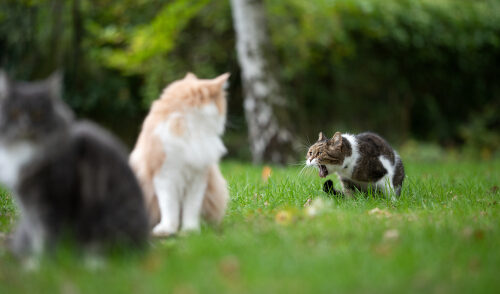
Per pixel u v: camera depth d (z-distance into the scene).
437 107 18.00
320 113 16.38
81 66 15.14
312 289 3.01
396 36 15.39
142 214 3.70
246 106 11.91
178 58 15.12
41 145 3.23
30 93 3.24
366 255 3.64
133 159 4.67
